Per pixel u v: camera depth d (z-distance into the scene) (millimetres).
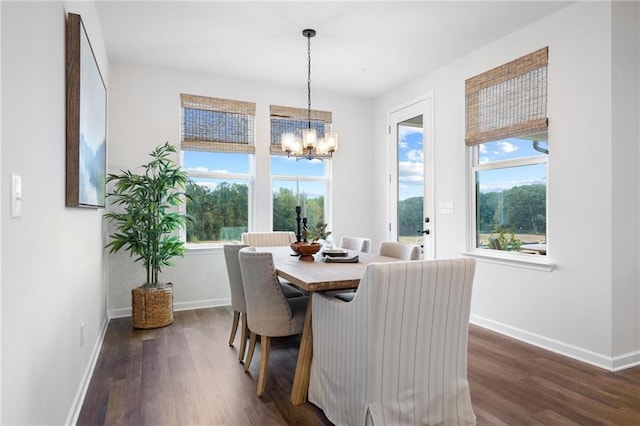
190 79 4285
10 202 1105
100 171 3016
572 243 2883
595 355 2725
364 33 3346
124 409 2092
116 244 3508
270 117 4711
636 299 2762
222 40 3480
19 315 1178
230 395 2254
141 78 4074
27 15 1298
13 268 1128
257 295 2307
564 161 2936
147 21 3117
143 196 3648
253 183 4660
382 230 5141
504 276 3418
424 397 1793
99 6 2871
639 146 2783
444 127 4078
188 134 4285
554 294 3000
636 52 2770
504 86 3400
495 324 3494
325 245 3541
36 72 1403
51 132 1616
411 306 1720
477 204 3801
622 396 2246
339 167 5121
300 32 3326
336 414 1924
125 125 4004
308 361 2191
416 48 3645
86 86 2242
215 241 4496
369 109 5316
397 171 4859
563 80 2936
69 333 1913
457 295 1825
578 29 2834
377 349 1675
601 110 2695
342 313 1889
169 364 2715
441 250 4117
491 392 2285
